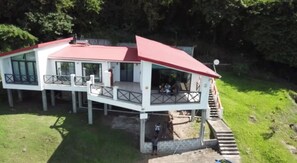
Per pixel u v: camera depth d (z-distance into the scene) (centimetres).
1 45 3650
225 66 4028
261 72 4112
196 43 4409
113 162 2344
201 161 2405
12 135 2508
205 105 2445
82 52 2972
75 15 4428
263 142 2628
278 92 3538
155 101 2398
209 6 3928
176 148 2533
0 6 4081
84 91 2852
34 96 3238
